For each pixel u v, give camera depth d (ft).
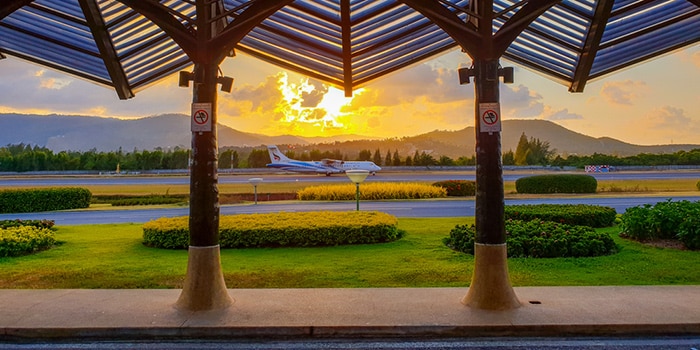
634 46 26.53
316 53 28.17
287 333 16.88
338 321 17.43
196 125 19.35
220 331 16.93
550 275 25.41
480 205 19.17
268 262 29.58
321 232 35.35
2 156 288.71
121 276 26.30
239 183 136.98
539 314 18.04
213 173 19.66
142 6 18.53
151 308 19.43
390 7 23.39
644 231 35.06
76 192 81.46
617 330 16.85
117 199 99.14
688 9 23.39
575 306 19.19
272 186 125.90
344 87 31.07
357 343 16.25
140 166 272.31
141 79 29.19
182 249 34.91
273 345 16.14
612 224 44.93
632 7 22.97
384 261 29.48
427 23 24.91
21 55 27.04
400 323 17.10
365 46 26.84
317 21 24.79
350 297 20.94
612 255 30.19
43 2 22.56
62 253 33.40
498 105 18.88
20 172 247.70
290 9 24.11
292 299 20.68
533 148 304.50
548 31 25.52
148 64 27.99
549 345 15.85
